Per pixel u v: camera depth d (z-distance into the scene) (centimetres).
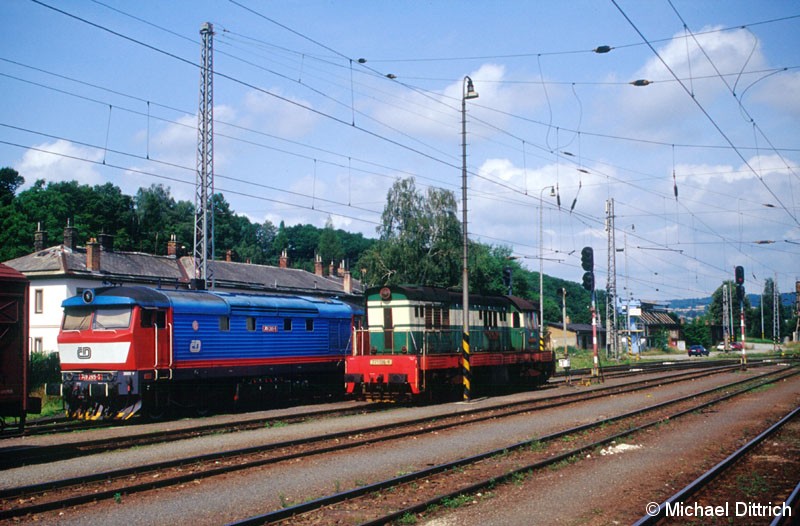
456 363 2673
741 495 1091
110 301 2114
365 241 13612
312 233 13212
